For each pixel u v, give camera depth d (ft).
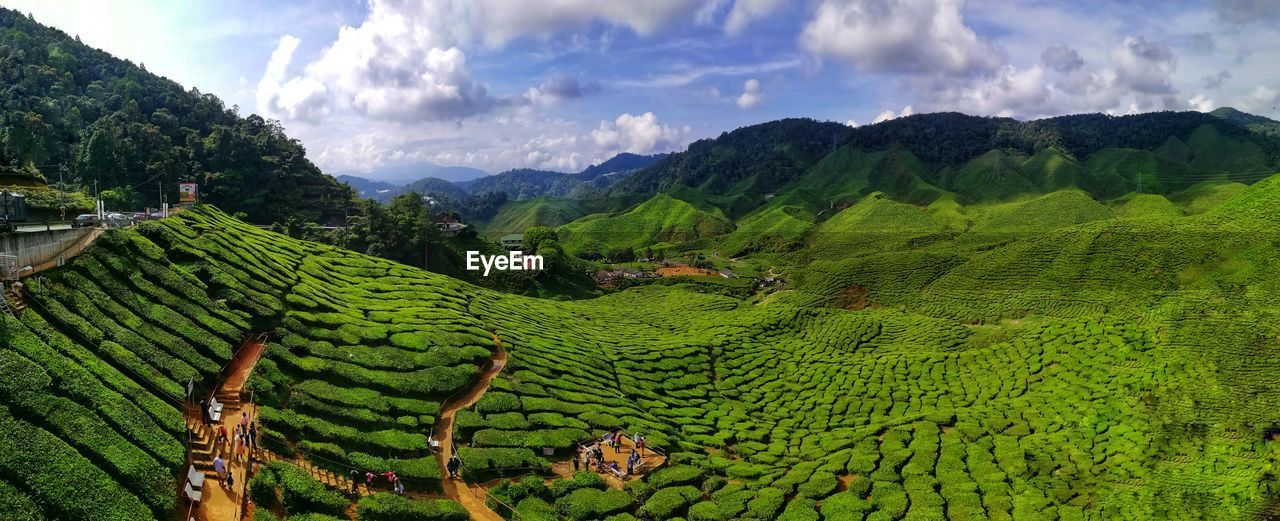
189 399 141.08
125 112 537.65
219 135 540.93
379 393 175.83
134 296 166.40
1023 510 160.66
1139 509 165.37
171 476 110.83
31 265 153.38
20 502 90.07
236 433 135.74
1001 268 481.46
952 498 166.40
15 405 104.32
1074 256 460.55
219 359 161.07
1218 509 166.40
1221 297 355.77
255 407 149.79
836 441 208.03
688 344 306.14
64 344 128.47
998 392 252.01
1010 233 652.07
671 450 187.62
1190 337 267.18
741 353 307.78
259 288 207.82
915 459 190.70
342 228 479.82
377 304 240.32
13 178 278.26
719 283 579.89
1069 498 170.71
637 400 229.25
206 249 215.31
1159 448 196.13
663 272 638.53
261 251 248.32
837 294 509.35
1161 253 426.92
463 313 256.52
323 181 609.83
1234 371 239.09
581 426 186.50
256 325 187.11
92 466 101.86
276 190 535.60
